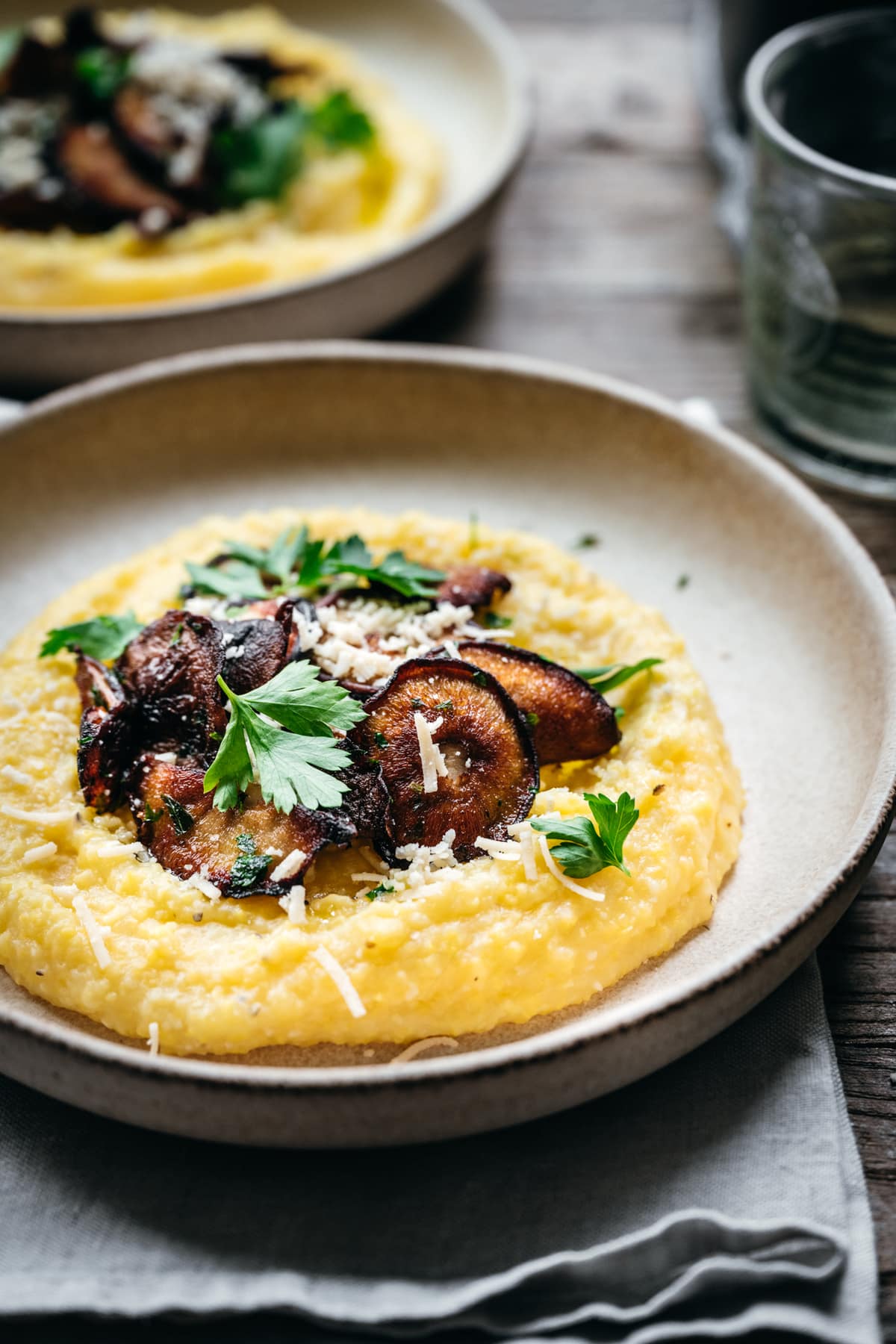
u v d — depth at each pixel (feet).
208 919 1.18
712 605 1.45
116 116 1.96
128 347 1.68
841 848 1.18
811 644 1.38
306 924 1.17
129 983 1.14
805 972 1.21
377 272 1.71
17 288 1.84
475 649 1.28
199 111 1.98
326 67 2.16
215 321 1.67
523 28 2.49
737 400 1.77
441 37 2.19
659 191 2.10
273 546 1.39
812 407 1.65
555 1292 1.05
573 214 2.06
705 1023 1.10
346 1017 1.13
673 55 2.42
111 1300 1.04
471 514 1.55
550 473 1.56
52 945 1.17
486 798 1.22
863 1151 1.14
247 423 1.59
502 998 1.15
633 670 1.30
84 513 1.54
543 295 1.93
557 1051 1.05
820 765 1.31
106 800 1.25
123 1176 1.11
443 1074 1.04
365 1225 1.09
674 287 1.94
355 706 1.21
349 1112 1.05
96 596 1.40
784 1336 1.04
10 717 1.31
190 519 1.56
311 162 2.01
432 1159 1.12
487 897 1.17
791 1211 1.08
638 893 1.18
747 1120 1.13
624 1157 1.11
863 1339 1.03
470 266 1.94
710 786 1.25
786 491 1.43
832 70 1.70
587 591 1.40
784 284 1.61
